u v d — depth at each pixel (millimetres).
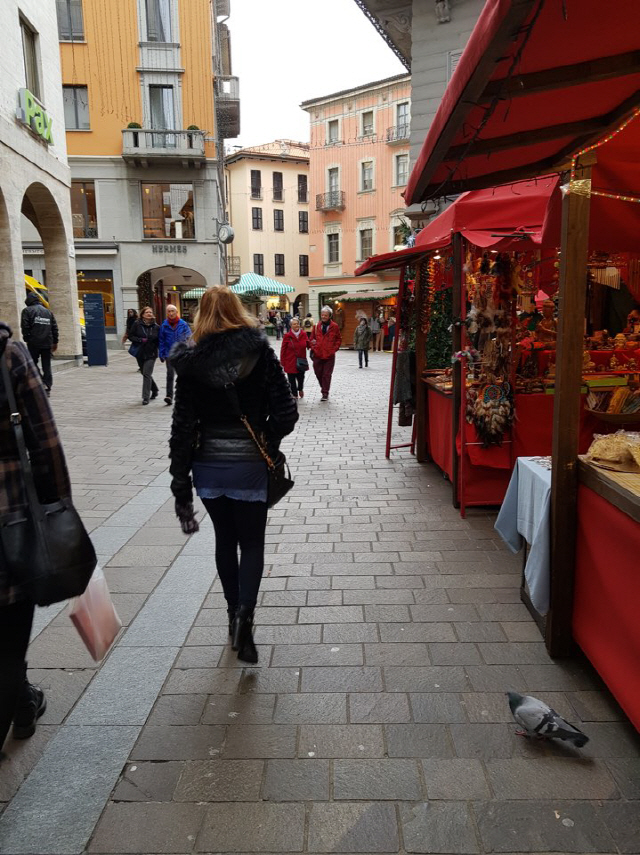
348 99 36094
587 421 4449
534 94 2283
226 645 2996
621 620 2311
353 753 2248
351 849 1851
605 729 2357
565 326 2617
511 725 2387
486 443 4719
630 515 2188
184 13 23875
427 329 6277
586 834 1891
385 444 7551
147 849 1866
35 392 1819
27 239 23766
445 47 11242
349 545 4211
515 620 3170
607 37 1993
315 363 11398
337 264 38375
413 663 2809
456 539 4297
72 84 23797
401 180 34969
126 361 19016
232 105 29594
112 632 2148
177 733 2371
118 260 24938
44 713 2488
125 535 4449
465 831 1908
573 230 2596
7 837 1914
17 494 1783
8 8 12617
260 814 1983
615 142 2600
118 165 24359
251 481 2686
